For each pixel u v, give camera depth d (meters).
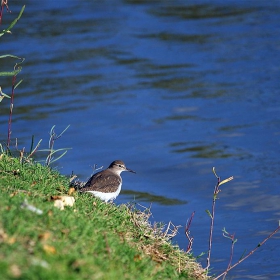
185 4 36.69
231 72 26.86
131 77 26.56
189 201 16.61
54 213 8.75
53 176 11.75
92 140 20.89
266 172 18.20
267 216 15.59
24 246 7.41
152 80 26.28
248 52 29.11
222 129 21.59
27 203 8.66
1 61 27.86
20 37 31.05
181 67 27.62
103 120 22.59
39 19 33.88
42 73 26.84
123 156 19.67
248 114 22.70
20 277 6.50
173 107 23.69
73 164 18.94
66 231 8.34
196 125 22.05
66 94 24.72
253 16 34.16
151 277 8.31
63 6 36.41
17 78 26.30
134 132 21.58
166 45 30.34
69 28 32.53
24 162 12.02
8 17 33.84
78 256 7.60
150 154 19.81
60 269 6.87
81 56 28.89
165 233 10.77
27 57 28.53
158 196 16.94
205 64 27.92
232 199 16.66
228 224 15.19
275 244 14.07
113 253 8.42
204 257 13.42
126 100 24.31
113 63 28.16
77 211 9.61
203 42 30.66
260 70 26.95
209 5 36.31
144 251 9.68
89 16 34.66
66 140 20.81
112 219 10.12
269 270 12.87
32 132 21.20
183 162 19.17
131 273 8.11
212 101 24.05
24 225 7.90
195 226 15.02
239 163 18.91
